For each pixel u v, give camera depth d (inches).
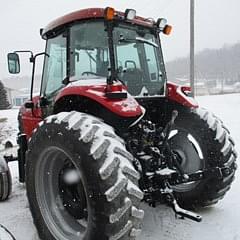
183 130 170.9
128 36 155.1
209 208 179.6
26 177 143.9
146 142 149.4
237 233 150.6
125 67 153.5
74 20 151.3
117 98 127.6
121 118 136.4
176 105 168.7
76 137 119.4
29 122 197.3
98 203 113.4
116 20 148.3
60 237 136.6
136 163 136.3
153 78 165.9
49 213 142.6
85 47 151.3
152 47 166.4
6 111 1080.8
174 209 130.9
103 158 114.7
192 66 597.9
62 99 143.5
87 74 151.4
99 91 130.9
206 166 163.8
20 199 204.2
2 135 675.4
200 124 165.2
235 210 176.2
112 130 123.6
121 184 112.3
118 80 146.3
